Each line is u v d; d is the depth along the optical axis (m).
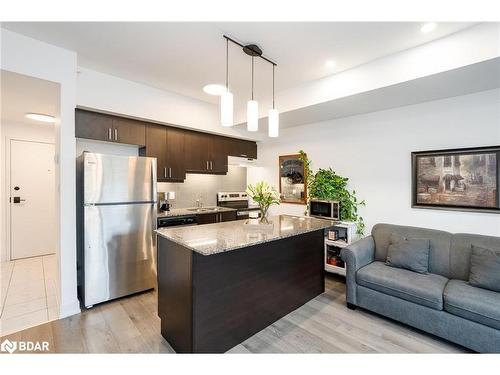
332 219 3.62
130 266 2.96
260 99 3.76
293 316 2.58
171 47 2.40
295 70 2.85
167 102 3.54
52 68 2.38
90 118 2.96
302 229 2.50
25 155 4.37
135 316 2.54
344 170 3.81
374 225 3.33
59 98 2.48
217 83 3.23
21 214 4.34
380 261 2.94
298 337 2.22
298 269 2.75
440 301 2.09
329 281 3.53
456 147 2.80
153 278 3.15
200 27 2.08
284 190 4.66
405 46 2.33
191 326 1.84
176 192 4.37
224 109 2.05
